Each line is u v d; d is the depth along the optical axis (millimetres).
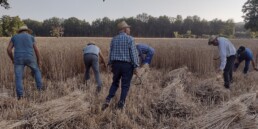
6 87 7000
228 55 7227
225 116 4586
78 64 8844
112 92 5398
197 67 9836
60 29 66938
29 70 8008
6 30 57281
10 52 6051
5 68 7359
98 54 7168
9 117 4574
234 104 5004
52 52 8352
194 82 7867
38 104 5141
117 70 5379
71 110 4652
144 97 6047
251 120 4613
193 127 4531
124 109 5207
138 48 8039
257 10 59094
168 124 4863
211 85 6641
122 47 5375
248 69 10547
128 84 5430
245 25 61656
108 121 4816
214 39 7320
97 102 5609
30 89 6598
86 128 4488
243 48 9461
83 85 7129
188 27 96375
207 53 9828
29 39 6098
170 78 8148
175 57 10508
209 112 5027
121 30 5602
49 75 8102
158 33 92500
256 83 8227
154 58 10797
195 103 5941
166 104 5426
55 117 4402
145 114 5273
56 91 6562
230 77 8055
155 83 7723
